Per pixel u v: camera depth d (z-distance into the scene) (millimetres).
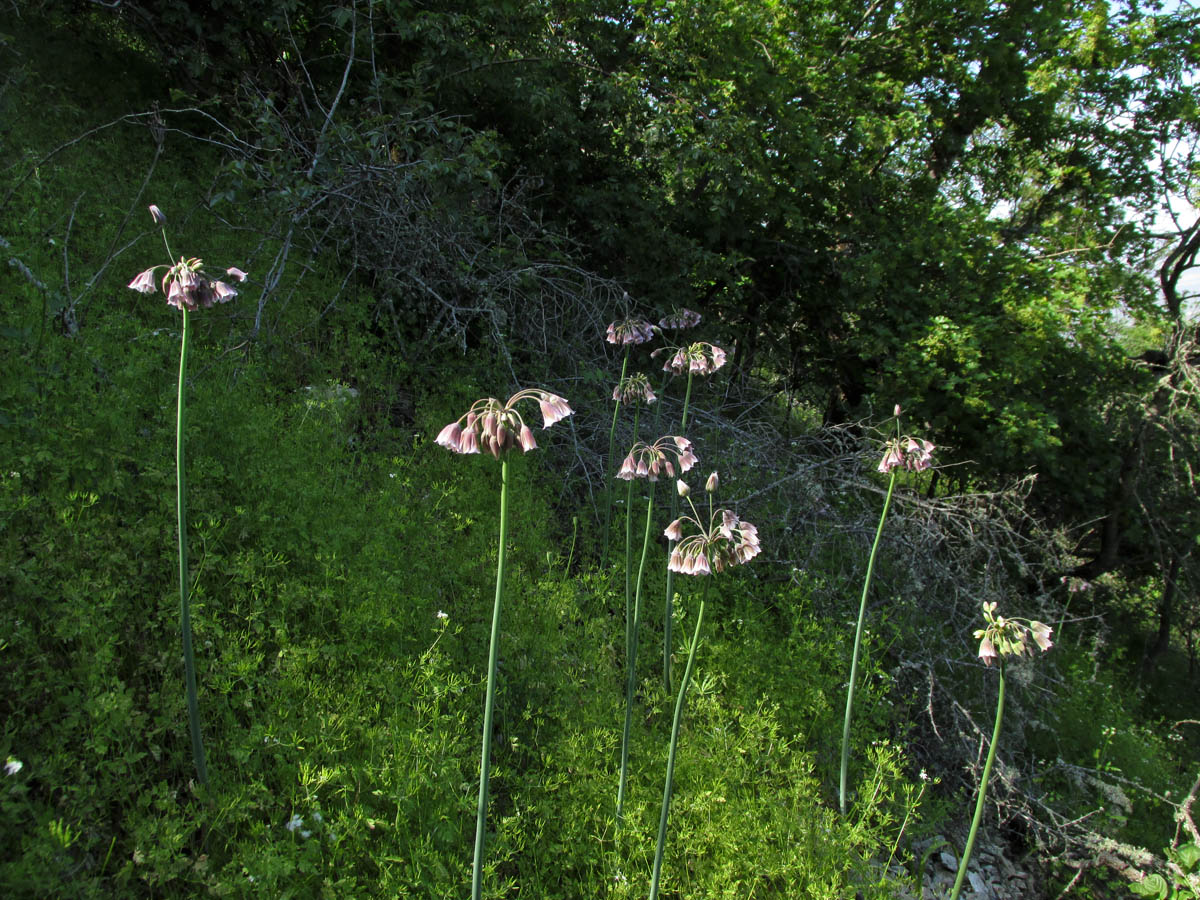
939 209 8242
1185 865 4660
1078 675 6887
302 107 6957
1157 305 9102
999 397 8055
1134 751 6590
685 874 3646
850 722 4281
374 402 5938
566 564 5547
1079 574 10633
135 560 3615
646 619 5230
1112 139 9992
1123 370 8992
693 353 4938
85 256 5395
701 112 7789
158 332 4871
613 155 8383
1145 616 11445
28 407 3859
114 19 7559
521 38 7551
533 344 6855
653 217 8125
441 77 7082
